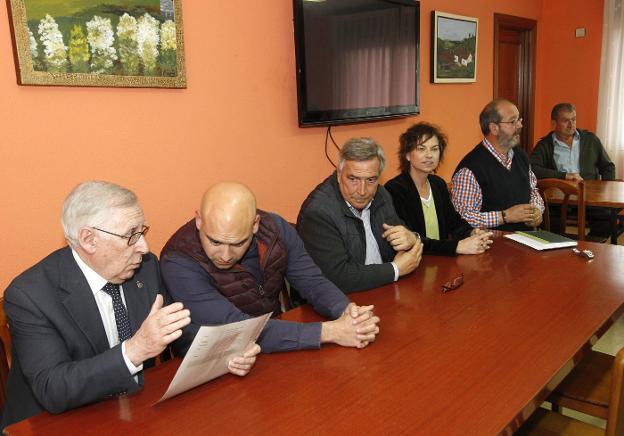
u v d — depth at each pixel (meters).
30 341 1.22
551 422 1.55
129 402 1.18
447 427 1.04
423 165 2.42
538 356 1.31
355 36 3.32
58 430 1.09
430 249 2.21
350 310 1.45
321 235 1.87
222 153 2.76
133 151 2.39
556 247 2.24
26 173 2.06
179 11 2.45
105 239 1.25
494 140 2.87
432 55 4.23
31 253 2.11
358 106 3.43
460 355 1.33
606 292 1.72
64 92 2.14
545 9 5.83
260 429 1.06
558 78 5.88
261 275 1.66
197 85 2.60
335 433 1.03
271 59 2.94
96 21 2.17
